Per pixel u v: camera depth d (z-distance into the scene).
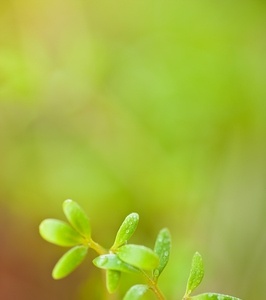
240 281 0.74
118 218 0.75
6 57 0.73
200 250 0.73
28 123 0.79
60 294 0.69
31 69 0.75
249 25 0.86
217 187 0.80
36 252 0.74
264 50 0.84
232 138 0.82
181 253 0.59
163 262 0.30
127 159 0.78
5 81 0.73
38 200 0.76
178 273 0.54
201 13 0.85
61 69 0.80
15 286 0.71
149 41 0.84
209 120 0.81
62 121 0.80
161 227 0.76
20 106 0.78
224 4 0.86
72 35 0.83
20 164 0.77
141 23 0.85
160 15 0.85
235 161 0.81
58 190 0.75
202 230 0.77
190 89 0.80
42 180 0.76
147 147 0.79
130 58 0.82
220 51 0.83
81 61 0.81
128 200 0.76
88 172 0.76
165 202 0.77
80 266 0.67
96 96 0.81
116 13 0.85
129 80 0.81
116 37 0.84
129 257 0.29
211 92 0.80
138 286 0.30
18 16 0.81
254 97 0.81
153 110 0.80
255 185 0.80
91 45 0.82
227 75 0.81
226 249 0.76
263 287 0.73
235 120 0.82
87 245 0.30
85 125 0.80
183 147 0.80
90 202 0.75
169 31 0.84
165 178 0.78
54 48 0.81
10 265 0.72
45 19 0.82
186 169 0.79
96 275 0.59
